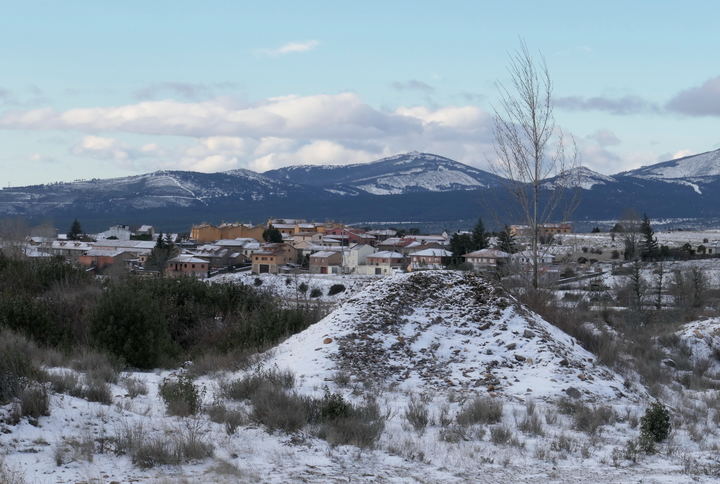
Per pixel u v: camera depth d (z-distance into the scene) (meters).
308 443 11.12
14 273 30.14
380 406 14.35
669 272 74.06
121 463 9.41
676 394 20.64
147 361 19.69
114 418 11.45
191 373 18.16
